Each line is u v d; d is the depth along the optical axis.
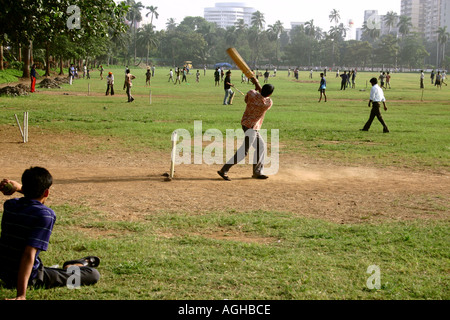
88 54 68.50
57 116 19.78
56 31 15.40
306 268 5.27
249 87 48.47
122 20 16.22
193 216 7.17
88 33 15.78
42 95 31.36
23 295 4.11
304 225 6.85
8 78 45.59
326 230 6.64
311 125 18.70
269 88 9.59
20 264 4.11
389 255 5.75
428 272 5.25
